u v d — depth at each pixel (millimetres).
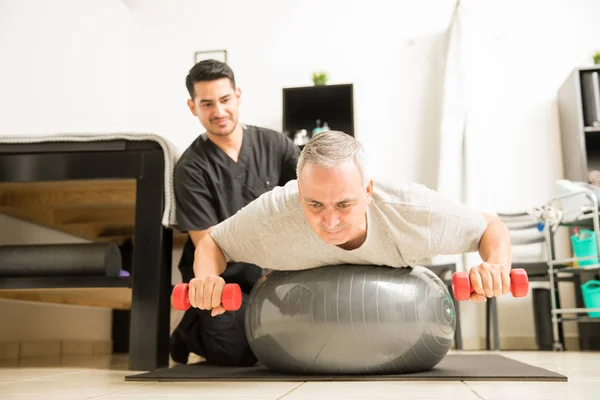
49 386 1232
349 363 1252
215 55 3584
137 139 1756
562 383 1151
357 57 3488
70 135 1772
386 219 1230
